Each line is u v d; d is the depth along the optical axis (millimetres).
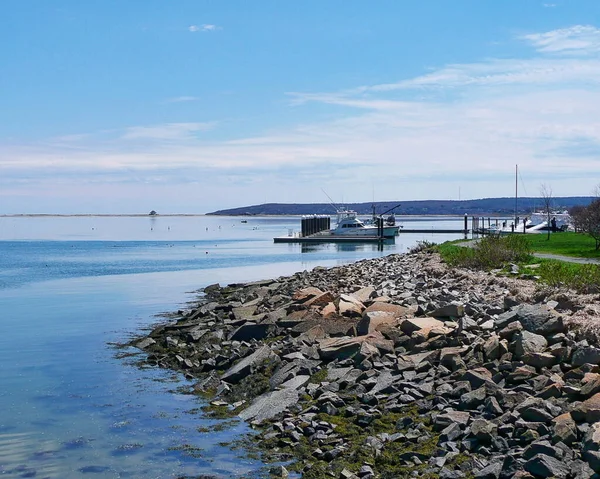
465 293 26844
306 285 37719
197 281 53031
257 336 24531
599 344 16125
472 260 38094
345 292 31609
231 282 52062
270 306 31359
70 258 82875
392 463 12516
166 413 17453
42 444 15453
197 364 22609
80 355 24844
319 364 19156
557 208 147625
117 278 55906
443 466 11992
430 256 49250
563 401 13328
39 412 17781
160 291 45906
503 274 32438
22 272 62562
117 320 33188
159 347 25562
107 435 15906
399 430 13992
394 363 17906
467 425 13398
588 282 24906
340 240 113312
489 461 11852
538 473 10930
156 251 97562
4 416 17484
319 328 22594
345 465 12641
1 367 22938
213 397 18828
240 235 165875
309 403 16344
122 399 18859
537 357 15664
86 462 14336
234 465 13648
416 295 27422
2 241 135750
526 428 12461
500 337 17547
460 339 18203
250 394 18359
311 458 13367
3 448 15219
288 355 19906
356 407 15359
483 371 15656
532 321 17781
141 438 15594
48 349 25969
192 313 33094
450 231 140875
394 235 117438
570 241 60156
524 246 40156
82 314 35250
